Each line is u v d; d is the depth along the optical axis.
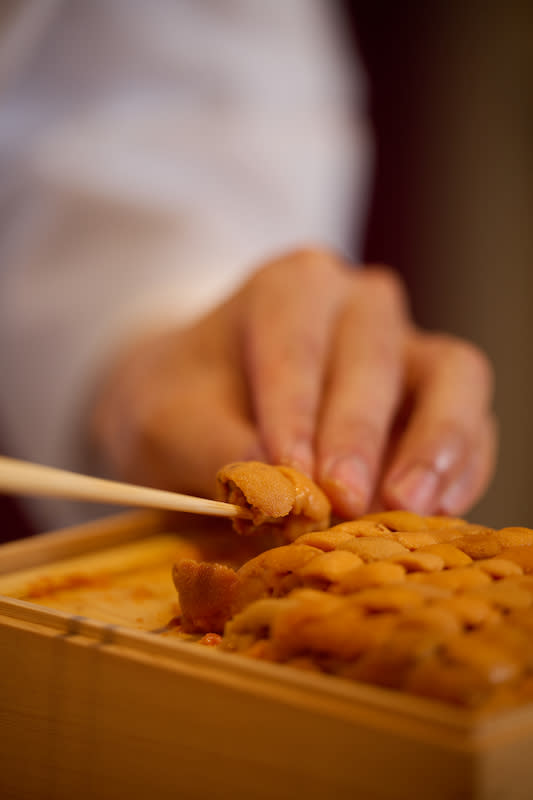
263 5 0.63
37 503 0.60
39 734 0.37
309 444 0.44
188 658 0.36
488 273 0.89
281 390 0.45
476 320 0.90
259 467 0.40
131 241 0.58
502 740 0.30
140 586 0.43
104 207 0.58
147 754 0.36
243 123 0.62
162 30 0.60
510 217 0.88
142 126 0.60
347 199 0.69
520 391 0.89
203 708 0.36
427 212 0.88
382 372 0.46
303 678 0.34
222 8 0.62
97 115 0.60
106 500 0.37
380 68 0.84
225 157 0.61
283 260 0.50
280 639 0.36
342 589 0.36
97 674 0.37
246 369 0.48
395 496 0.43
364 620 0.35
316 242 0.64
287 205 0.63
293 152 0.63
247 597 0.38
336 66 0.69
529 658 0.33
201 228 0.59
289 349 0.46
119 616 0.41
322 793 0.32
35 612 0.38
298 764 0.33
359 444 0.43
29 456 0.57
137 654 0.36
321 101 0.65
